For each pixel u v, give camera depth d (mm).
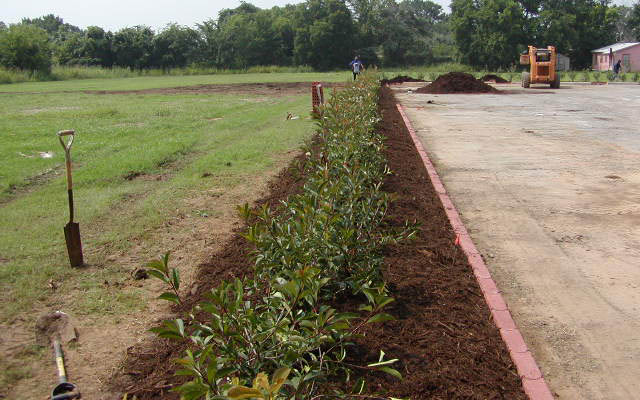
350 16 74125
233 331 2887
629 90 29938
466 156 10742
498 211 7215
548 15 64750
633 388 3537
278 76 53031
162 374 3395
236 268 4922
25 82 50281
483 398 3127
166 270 2574
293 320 2975
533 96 25906
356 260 4156
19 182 8414
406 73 54594
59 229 6117
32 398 3287
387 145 10344
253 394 1766
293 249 3541
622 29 92500
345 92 9781
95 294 4598
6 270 4977
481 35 66375
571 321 4375
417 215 6430
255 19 78062
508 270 5344
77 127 14664
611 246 5977
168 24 76312
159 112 18328
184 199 7438
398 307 4066
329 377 3117
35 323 4109
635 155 10719
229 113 17953
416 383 3154
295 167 6883
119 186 8188
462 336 3791
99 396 3264
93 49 72750
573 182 8695
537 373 3457
